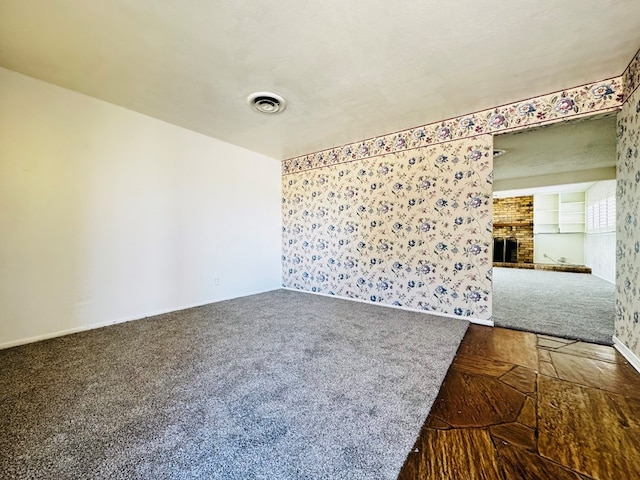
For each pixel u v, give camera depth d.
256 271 4.22
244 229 4.05
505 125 2.70
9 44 1.86
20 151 2.26
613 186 5.44
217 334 2.49
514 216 8.48
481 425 1.31
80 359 1.99
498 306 3.48
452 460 1.11
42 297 2.37
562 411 1.42
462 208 2.95
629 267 2.01
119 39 1.80
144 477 1.01
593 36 1.75
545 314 3.13
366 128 3.26
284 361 1.96
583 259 7.59
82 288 2.59
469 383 1.69
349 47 1.86
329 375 1.77
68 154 2.49
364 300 3.69
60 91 2.43
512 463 1.09
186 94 2.51
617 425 1.31
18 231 2.26
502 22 1.63
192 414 1.37
